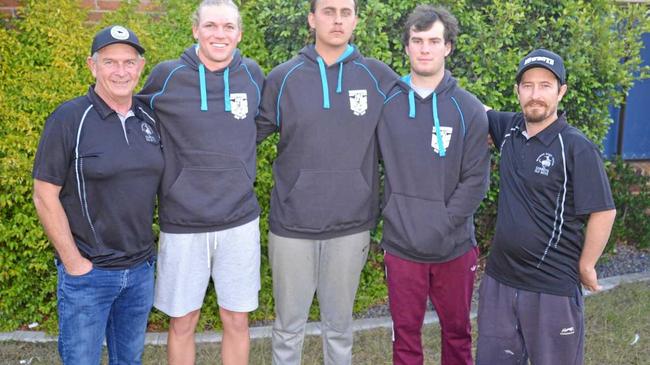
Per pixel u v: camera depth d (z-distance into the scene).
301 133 3.26
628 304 4.90
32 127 4.21
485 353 3.24
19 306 4.46
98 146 2.86
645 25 4.98
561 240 2.99
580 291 3.10
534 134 3.05
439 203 3.27
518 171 3.07
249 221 3.31
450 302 3.44
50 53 4.45
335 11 3.17
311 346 4.32
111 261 2.96
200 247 3.26
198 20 3.17
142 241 3.08
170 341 3.46
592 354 4.18
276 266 3.42
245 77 3.29
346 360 3.62
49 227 2.85
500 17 4.62
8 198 4.12
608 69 4.88
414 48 3.22
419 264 3.34
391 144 3.31
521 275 3.08
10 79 4.37
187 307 3.31
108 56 2.86
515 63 4.67
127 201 2.94
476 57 4.68
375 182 3.46
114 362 3.27
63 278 2.95
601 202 2.90
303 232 3.31
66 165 2.85
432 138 3.27
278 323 3.53
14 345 4.25
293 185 3.30
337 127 3.26
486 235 5.46
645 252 6.16
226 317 3.46
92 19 4.71
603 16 5.06
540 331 3.07
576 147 2.92
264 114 3.35
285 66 3.34
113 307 3.18
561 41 4.92
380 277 4.97
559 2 4.87
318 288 3.54
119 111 2.96
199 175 3.16
